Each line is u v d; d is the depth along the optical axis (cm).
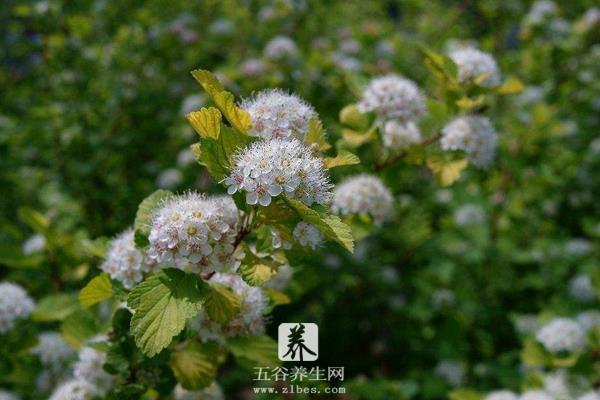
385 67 84
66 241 58
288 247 34
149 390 42
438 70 48
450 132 47
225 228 33
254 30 94
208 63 92
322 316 75
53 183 77
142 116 84
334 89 67
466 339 70
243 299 37
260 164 31
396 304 77
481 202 76
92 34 88
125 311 38
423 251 78
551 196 77
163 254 32
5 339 49
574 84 84
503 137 70
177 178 78
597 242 77
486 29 103
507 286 74
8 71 94
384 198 46
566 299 72
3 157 77
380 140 47
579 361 53
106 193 76
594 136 88
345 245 30
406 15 125
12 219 80
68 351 54
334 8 103
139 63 85
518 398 55
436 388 67
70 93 79
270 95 36
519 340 69
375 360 78
